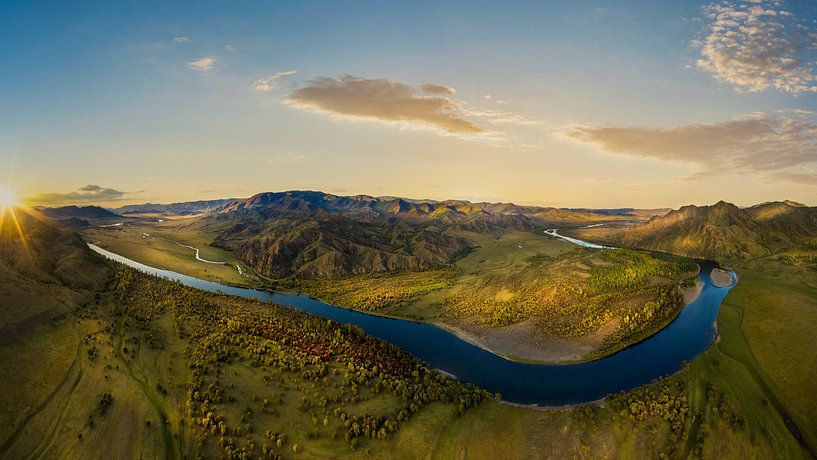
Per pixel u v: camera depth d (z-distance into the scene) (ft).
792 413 450.30
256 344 533.55
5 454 350.23
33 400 398.21
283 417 413.59
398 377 491.31
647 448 383.45
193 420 393.70
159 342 517.14
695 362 522.47
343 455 376.48
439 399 455.22
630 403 428.56
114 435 375.86
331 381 474.90
